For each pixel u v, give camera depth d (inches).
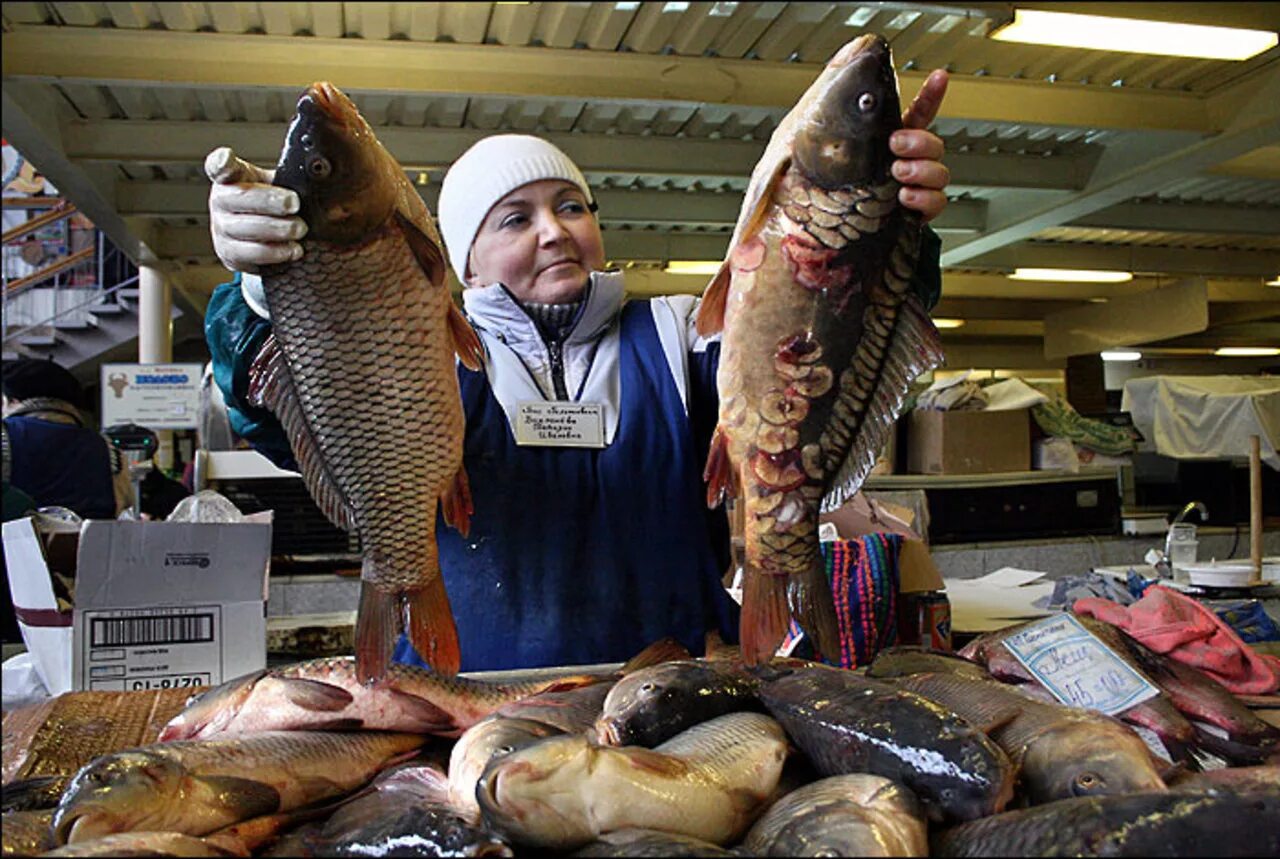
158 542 69.1
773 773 48.1
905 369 61.2
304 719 58.3
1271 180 146.6
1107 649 63.8
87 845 40.9
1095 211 197.2
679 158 215.3
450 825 42.9
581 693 58.7
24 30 141.2
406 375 58.9
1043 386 224.7
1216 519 173.6
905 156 56.7
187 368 238.4
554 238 86.4
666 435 85.6
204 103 194.9
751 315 59.8
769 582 60.7
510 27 142.3
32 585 75.1
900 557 114.2
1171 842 37.6
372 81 148.3
